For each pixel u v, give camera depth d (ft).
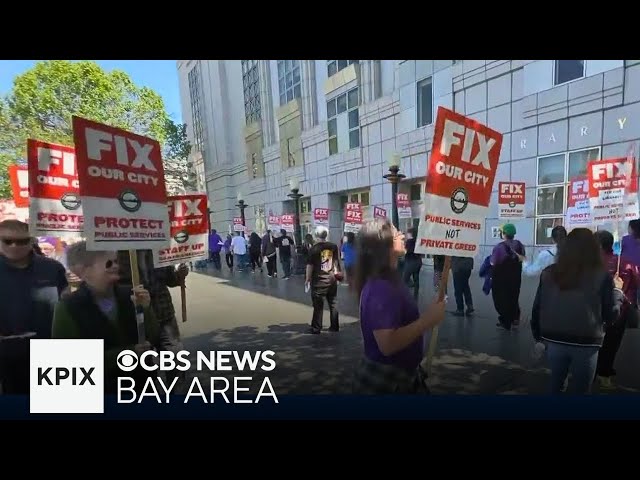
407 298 6.14
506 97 35.27
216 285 36.94
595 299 7.91
